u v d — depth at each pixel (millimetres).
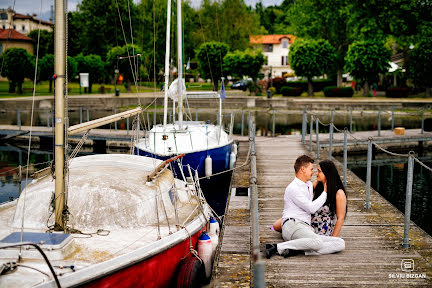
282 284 4734
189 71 55094
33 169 15320
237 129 26078
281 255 5441
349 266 5195
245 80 50500
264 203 8555
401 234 6438
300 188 5512
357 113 32562
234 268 5434
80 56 42750
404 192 12906
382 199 8594
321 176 5727
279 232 6594
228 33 54312
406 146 19422
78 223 5453
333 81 47688
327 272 5027
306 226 5469
